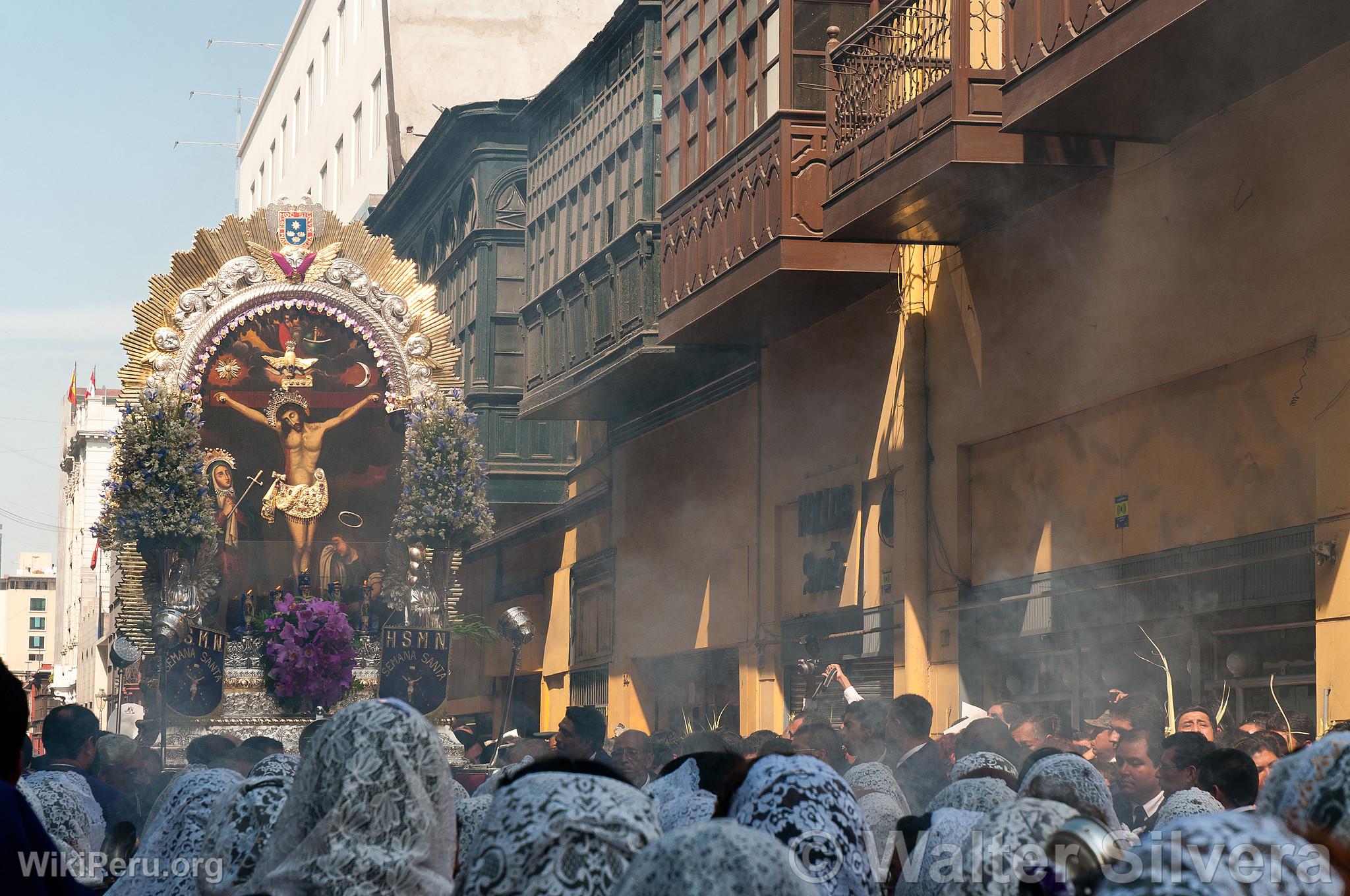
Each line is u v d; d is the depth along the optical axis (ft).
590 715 24.13
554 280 70.03
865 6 46.62
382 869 10.21
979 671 42.63
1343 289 29.04
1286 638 31.12
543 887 9.46
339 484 51.37
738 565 57.57
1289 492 30.94
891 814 15.87
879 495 48.03
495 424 75.61
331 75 119.85
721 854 7.03
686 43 54.08
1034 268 40.04
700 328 52.70
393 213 91.91
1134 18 29.48
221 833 12.47
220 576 49.65
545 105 71.15
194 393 49.29
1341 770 7.25
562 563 77.51
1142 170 35.55
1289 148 30.73
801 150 45.32
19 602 396.16
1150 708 21.39
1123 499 36.68
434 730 10.80
